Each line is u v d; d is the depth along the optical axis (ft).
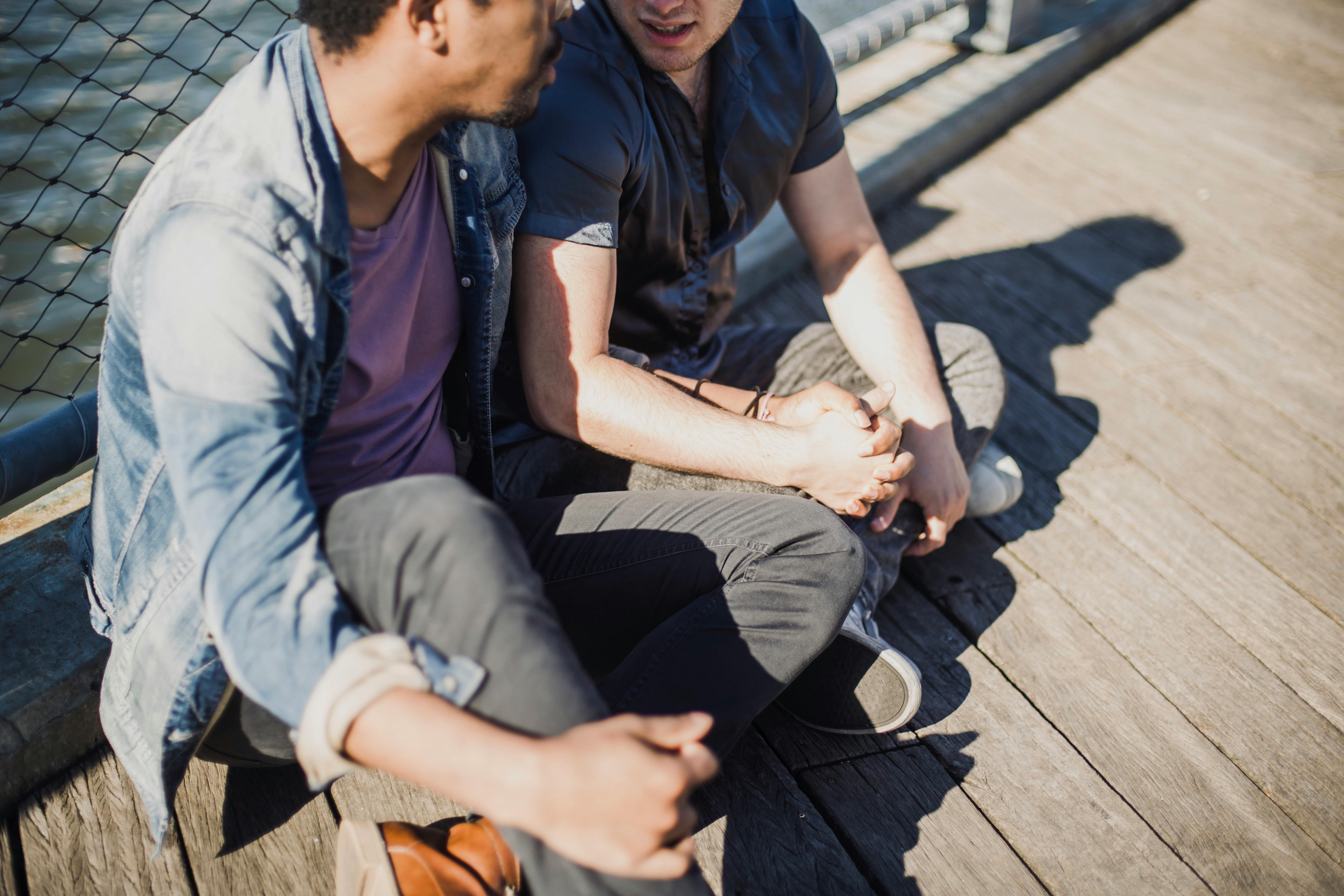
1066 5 13.52
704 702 3.72
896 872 4.38
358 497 2.98
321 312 3.16
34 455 4.59
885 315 5.82
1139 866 4.48
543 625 2.81
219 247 2.90
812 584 3.91
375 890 3.17
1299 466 6.98
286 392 2.98
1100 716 5.21
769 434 4.66
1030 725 5.14
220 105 3.15
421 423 4.07
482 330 4.15
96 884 4.16
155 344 2.89
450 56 2.99
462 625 2.77
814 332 6.24
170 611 3.39
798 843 4.48
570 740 2.50
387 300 3.65
